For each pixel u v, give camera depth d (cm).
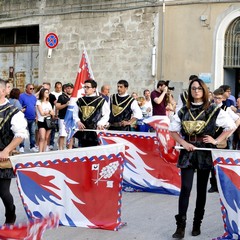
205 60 1627
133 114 965
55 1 1923
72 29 1889
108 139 867
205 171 615
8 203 618
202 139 600
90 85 886
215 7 1603
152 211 748
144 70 1739
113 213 646
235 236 582
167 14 1683
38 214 637
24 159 627
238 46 1589
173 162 854
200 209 626
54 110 1305
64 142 1364
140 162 868
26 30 2064
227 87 981
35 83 2048
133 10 1748
